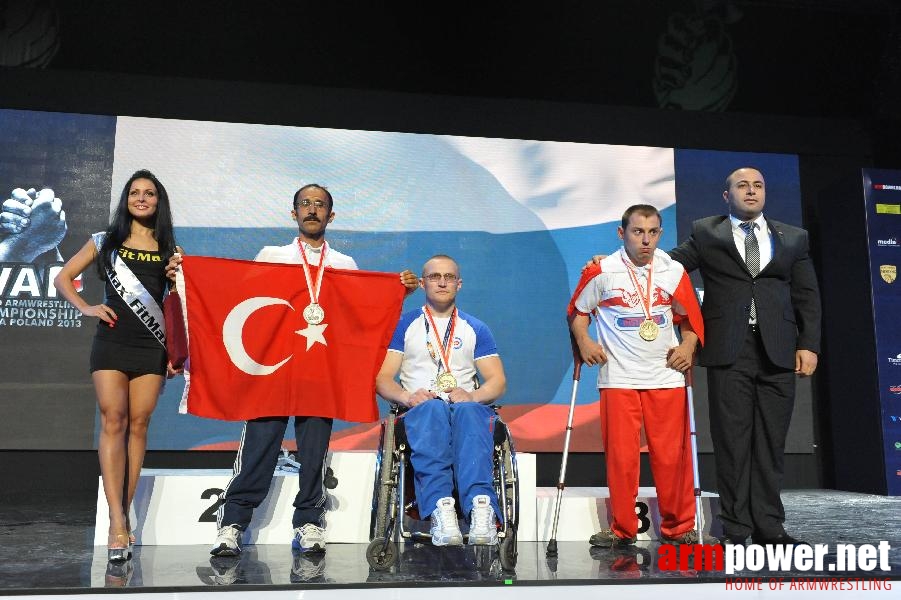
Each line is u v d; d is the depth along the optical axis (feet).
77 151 17.51
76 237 17.29
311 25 18.25
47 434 16.69
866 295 18.56
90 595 7.43
